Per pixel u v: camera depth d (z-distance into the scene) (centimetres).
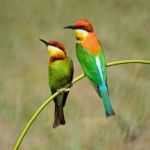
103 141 1359
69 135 1409
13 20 2289
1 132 1451
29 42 2091
